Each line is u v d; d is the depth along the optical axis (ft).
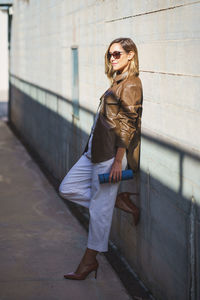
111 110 10.51
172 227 9.56
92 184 11.07
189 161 8.64
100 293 11.05
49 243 14.23
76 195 11.59
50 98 23.57
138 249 11.81
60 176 21.35
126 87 10.36
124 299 10.81
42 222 16.12
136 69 10.68
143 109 10.95
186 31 8.55
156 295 10.69
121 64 10.63
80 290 11.19
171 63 9.28
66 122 19.84
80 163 11.55
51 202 18.45
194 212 8.51
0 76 70.49
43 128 25.84
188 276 8.89
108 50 10.94
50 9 22.95
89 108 15.97
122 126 10.41
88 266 11.59
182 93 8.84
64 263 12.73
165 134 9.73
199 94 8.15
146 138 10.83
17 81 37.50
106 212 11.05
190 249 8.76
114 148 10.68
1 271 12.20
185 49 8.64
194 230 8.55
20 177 22.48
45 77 24.93
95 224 11.14
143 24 10.67
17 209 17.56
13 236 14.79
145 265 11.34
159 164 10.11
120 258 13.05
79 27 17.08
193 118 8.41
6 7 40.65
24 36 32.76
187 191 8.77
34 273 12.09
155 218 10.51
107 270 12.26
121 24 12.23
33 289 11.20
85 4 16.05
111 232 14.21
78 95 17.53
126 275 12.05
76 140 18.04
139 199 11.54
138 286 11.47
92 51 15.35
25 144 31.76
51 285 11.41
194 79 8.32
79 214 17.03
